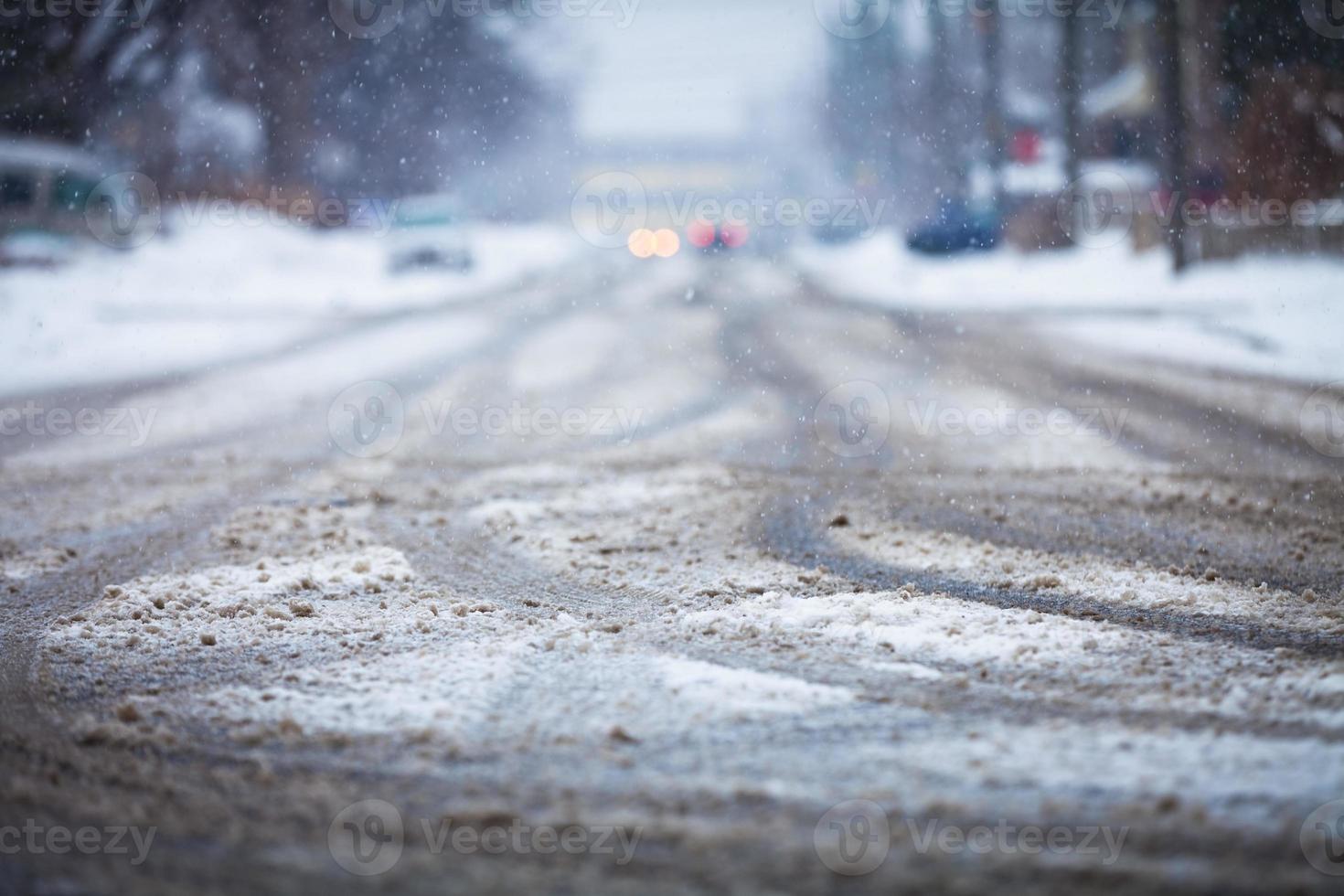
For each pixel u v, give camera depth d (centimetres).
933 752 934
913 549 1670
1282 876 735
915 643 1217
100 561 1712
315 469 2409
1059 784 865
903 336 4509
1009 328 4684
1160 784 859
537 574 1577
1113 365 3634
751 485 2148
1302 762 891
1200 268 5944
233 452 2630
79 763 960
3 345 4572
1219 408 2877
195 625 1348
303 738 995
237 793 895
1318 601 1394
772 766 915
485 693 1093
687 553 1667
